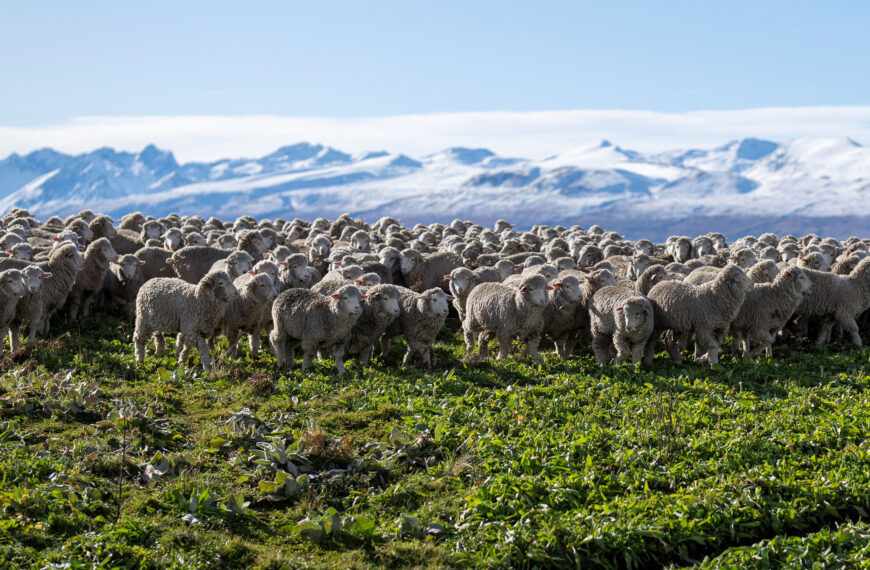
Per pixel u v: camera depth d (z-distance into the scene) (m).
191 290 15.98
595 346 17.42
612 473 11.63
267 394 14.88
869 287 18.45
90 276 19.97
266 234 28.55
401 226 38.25
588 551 9.84
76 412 13.38
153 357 17.00
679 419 13.52
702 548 10.34
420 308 16.66
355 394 14.73
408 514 10.69
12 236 23.55
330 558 9.73
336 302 15.74
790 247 27.56
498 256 25.08
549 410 13.81
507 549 9.81
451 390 15.18
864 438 12.79
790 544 10.11
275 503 10.97
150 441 12.38
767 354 17.91
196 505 10.50
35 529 9.66
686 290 16.84
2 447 11.71
